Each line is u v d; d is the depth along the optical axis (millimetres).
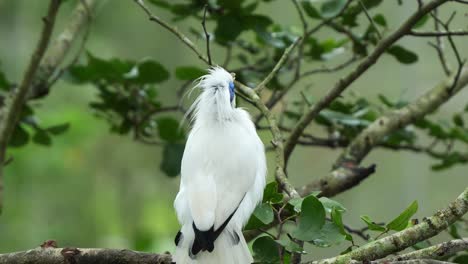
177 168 10898
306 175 19797
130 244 17172
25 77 10086
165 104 17875
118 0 18562
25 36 18469
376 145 11258
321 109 9680
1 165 10609
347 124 10375
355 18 10461
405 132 11219
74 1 14219
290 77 12141
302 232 6547
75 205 18062
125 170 19172
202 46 17797
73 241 17641
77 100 18625
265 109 8516
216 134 7562
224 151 7379
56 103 18484
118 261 7316
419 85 17891
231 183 7191
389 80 18469
